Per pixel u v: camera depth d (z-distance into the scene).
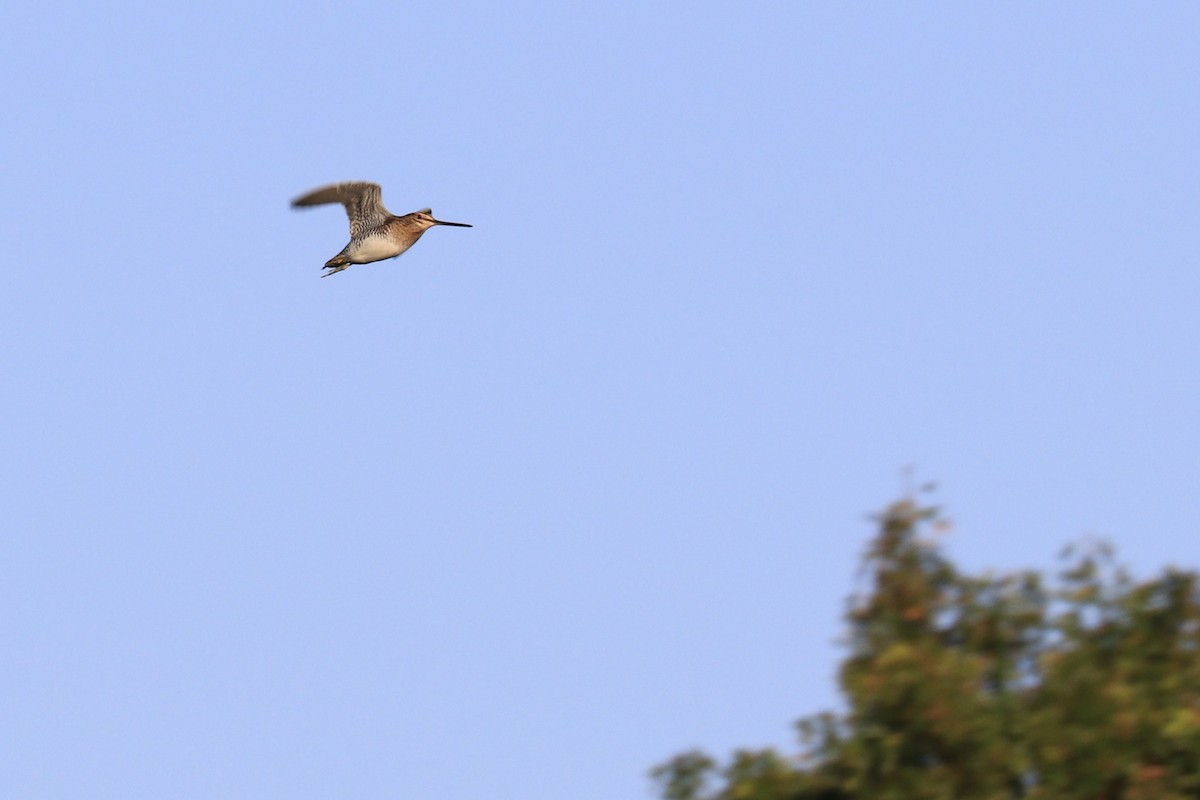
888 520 17.80
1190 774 16.12
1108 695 16.36
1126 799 15.98
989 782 16.20
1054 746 16.16
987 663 17.06
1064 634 17.33
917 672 16.34
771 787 16.80
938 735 16.22
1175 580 17.36
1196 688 16.77
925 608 17.42
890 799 16.19
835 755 16.61
